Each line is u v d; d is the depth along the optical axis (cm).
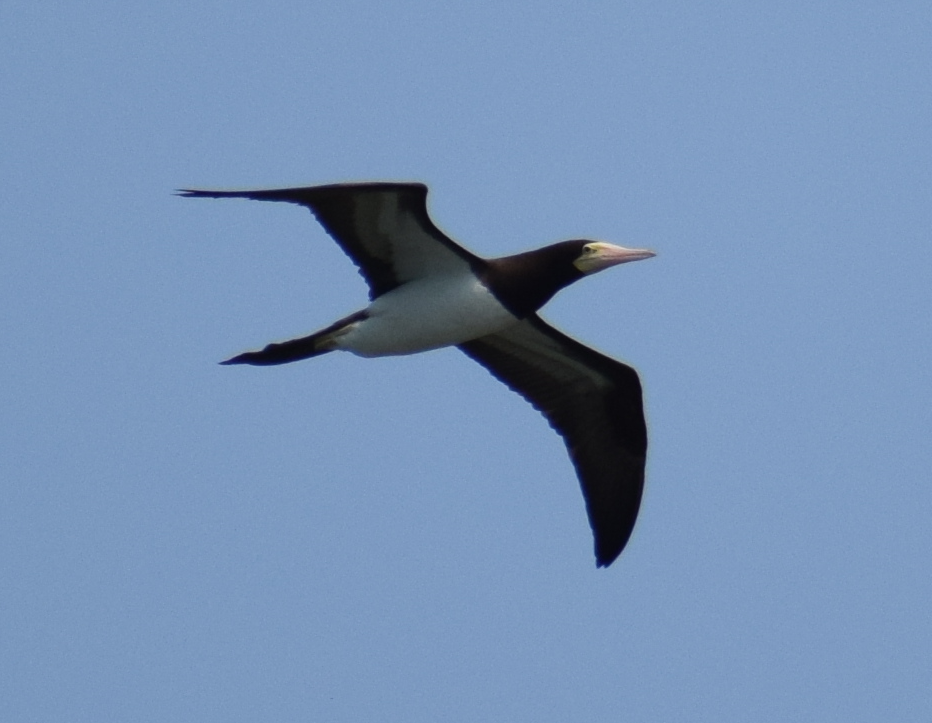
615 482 1969
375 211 1677
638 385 1922
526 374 1939
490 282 1748
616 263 1783
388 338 1756
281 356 1769
